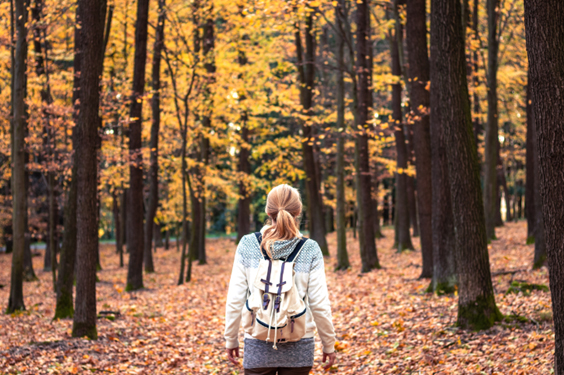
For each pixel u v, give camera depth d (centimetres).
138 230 1446
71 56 1521
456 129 636
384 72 1820
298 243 265
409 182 2278
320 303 259
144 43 1439
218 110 1758
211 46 1675
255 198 3750
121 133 1952
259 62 1627
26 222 1906
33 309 1121
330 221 3400
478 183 645
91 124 725
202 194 1978
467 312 639
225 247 3041
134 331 812
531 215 1465
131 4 1614
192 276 1747
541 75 283
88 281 727
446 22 629
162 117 1767
